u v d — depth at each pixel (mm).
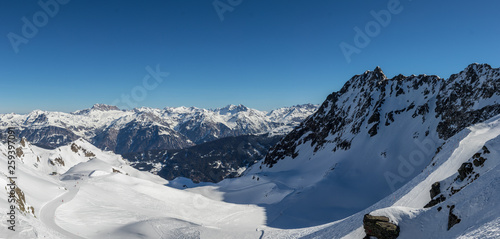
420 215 35312
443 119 133750
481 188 31250
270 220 98625
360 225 43188
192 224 82625
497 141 44812
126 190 111812
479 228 24328
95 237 61625
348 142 167750
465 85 136375
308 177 155500
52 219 66188
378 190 119062
